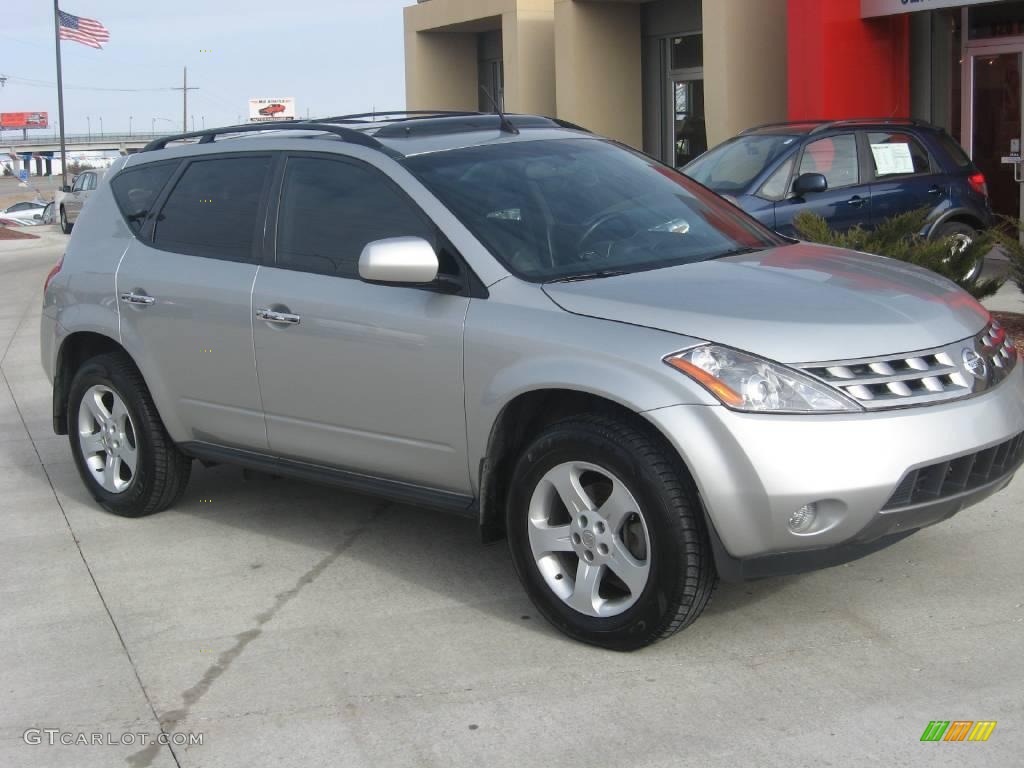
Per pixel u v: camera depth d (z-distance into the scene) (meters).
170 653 4.38
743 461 3.73
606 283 4.29
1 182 119.12
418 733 3.68
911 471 3.80
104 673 4.24
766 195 10.10
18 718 3.93
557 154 5.19
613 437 3.97
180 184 5.81
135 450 5.95
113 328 5.82
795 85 13.94
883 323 4.00
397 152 4.92
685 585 3.90
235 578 5.14
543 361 4.12
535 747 3.55
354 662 4.22
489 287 4.41
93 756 3.65
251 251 5.30
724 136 15.49
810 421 3.74
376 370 4.72
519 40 19.22
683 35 18.38
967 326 4.25
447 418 4.52
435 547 5.42
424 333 4.52
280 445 5.28
